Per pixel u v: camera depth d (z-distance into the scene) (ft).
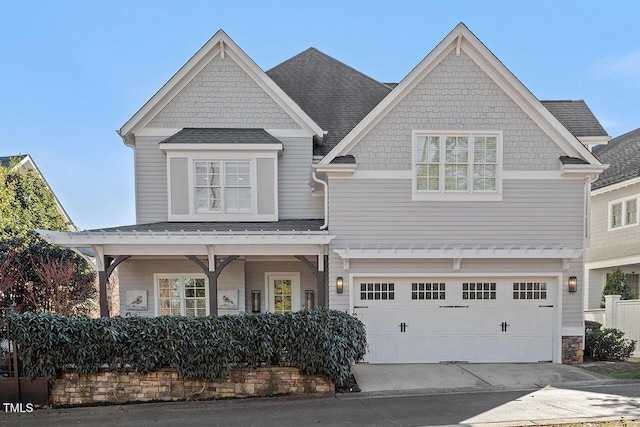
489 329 33.17
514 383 26.91
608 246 57.26
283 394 24.98
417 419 20.59
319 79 47.26
